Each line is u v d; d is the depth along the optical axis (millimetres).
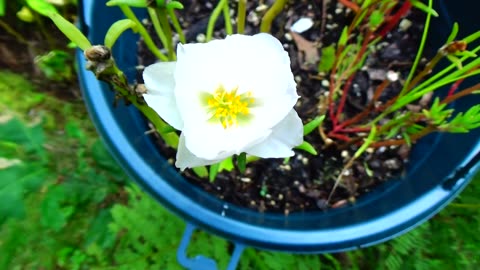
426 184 134
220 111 100
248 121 101
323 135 149
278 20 159
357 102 154
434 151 141
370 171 147
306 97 154
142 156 131
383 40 159
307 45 158
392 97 153
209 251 162
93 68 91
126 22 95
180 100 91
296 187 146
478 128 131
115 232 169
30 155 164
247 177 146
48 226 162
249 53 96
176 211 128
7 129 156
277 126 99
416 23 159
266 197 145
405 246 166
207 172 142
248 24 159
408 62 157
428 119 131
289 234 127
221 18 159
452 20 151
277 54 96
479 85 124
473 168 125
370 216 131
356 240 127
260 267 168
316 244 127
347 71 143
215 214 129
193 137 94
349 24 159
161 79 96
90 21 131
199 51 94
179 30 135
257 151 99
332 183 147
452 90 136
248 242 127
